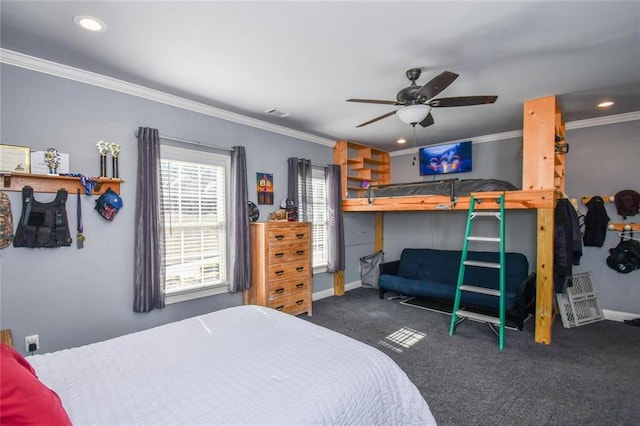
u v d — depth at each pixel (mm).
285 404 1106
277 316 2082
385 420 1342
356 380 1297
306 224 3990
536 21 1927
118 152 2756
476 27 1991
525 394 2215
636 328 3482
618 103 3354
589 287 3830
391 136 4812
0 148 2209
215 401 1133
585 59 2414
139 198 2824
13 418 830
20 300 2293
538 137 3146
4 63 2234
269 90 2998
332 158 5152
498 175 4719
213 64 2467
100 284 2662
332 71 2607
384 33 2051
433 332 3414
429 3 1748
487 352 2902
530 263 4445
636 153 3672
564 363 2666
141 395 1185
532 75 2688
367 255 5809
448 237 5238
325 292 4914
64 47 2186
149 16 1837
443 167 5172
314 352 1522
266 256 3551
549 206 2994
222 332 1791
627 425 1885
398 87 2943
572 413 2000
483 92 3043
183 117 3248
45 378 1309
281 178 4273
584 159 3990
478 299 3742
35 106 2359
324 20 1900
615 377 2432
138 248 2801
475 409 2051
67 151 2502
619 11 1825
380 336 3305
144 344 1635
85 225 2584
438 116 3791
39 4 1709
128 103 2850
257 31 2014
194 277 3350
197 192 3385
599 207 3826
